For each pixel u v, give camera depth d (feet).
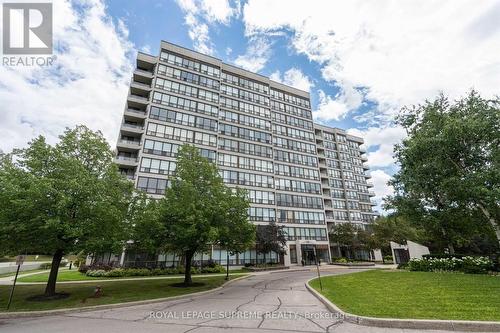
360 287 43.42
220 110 158.92
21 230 38.75
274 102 190.60
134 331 25.04
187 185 59.72
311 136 198.39
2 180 39.63
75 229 40.14
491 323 21.45
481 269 51.34
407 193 69.87
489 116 55.16
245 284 63.21
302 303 35.68
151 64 146.92
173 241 56.49
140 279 73.56
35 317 33.53
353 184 244.83
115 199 48.55
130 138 131.34
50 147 45.39
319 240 166.50
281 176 169.68
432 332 21.77
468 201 58.54
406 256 119.14
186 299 43.68
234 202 63.16
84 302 39.65
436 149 60.29
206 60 161.27
